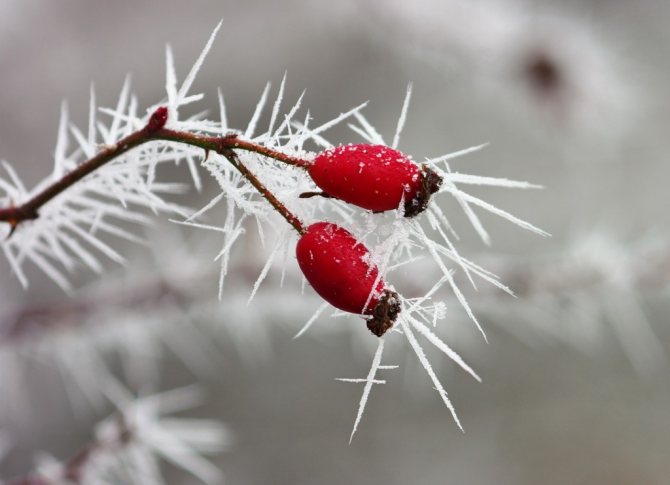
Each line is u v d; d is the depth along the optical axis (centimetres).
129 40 77
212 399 78
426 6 66
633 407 83
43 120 75
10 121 74
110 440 37
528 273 42
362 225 29
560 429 82
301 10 78
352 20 77
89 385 41
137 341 41
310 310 43
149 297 40
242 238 43
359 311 28
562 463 80
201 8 78
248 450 78
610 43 65
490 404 83
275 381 81
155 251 42
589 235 45
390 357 53
